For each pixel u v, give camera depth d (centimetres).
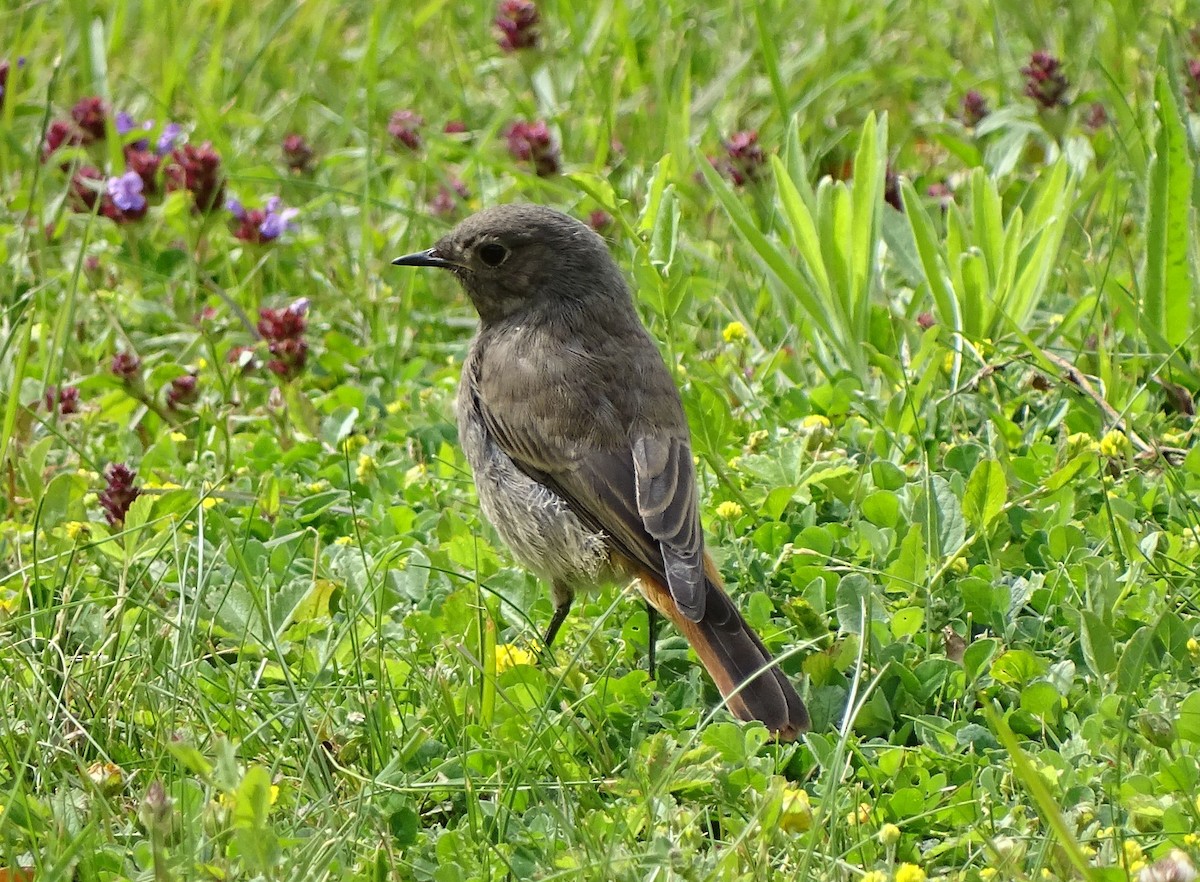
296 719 841
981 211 1238
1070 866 704
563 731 861
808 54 1780
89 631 963
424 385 1348
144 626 962
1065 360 1192
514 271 1062
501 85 1850
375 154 1691
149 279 1500
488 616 941
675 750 830
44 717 841
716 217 1520
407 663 926
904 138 1653
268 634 934
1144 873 662
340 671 932
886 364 1183
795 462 1080
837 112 1725
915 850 758
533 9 1675
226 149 1666
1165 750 793
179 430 1274
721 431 1087
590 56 1795
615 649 977
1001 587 941
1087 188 1389
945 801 802
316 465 1208
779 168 1250
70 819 784
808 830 755
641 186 1513
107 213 1447
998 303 1161
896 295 1370
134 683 883
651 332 1251
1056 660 907
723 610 898
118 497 1092
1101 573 892
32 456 1107
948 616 955
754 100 1748
